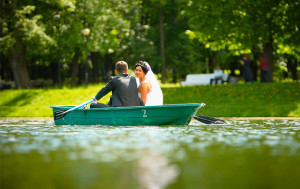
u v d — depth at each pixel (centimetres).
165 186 558
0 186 559
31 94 3609
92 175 628
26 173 644
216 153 849
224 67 7250
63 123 1792
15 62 4534
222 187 550
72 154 834
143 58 6431
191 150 890
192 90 3372
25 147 948
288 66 6869
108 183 576
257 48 4338
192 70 6825
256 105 2858
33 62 6844
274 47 4903
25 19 4016
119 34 5922
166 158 785
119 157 794
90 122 1714
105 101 3397
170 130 1407
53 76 7356
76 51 5566
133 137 1170
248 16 3819
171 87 3522
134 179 600
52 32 4550
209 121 1700
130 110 1616
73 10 4394
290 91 3117
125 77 1728
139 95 1786
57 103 3366
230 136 1194
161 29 6512
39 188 546
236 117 2561
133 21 6444
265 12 3797
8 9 4294
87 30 4122
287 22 3803
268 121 2019
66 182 582
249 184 568
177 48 6650
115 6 5681
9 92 3725
